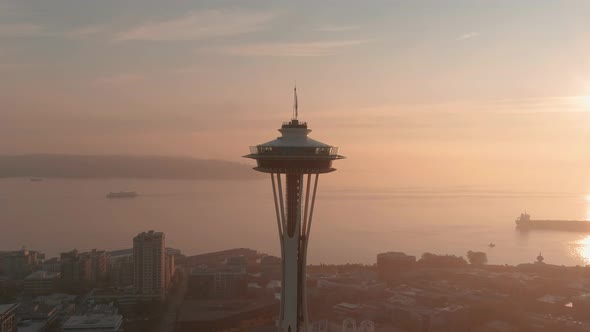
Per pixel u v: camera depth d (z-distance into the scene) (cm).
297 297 17750
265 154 17600
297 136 18112
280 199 17975
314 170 17775
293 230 17775
